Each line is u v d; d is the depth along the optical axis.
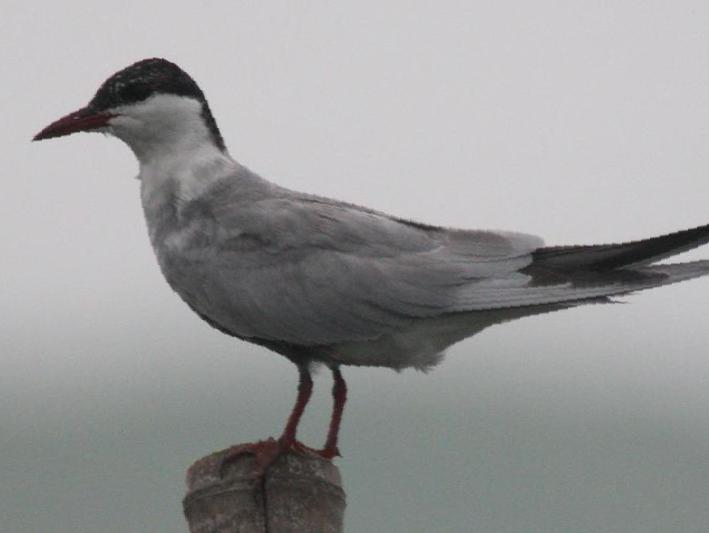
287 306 11.63
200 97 12.25
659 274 11.38
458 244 11.79
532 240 11.78
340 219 11.78
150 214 12.12
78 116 12.24
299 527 9.84
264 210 11.80
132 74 12.14
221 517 9.89
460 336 11.84
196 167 12.06
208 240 11.82
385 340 11.71
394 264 11.64
